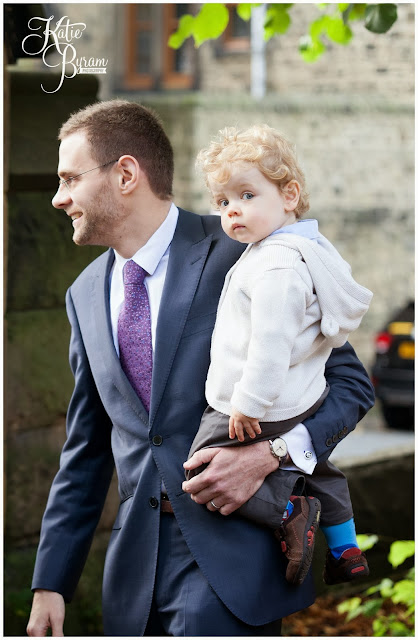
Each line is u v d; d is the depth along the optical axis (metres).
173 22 18.55
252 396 2.31
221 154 2.43
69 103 4.01
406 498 5.09
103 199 2.63
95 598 4.13
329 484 2.62
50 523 2.85
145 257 2.65
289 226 2.46
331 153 13.48
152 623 2.57
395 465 5.06
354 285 2.44
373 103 13.71
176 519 2.51
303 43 4.52
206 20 4.24
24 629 3.84
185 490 2.44
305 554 2.40
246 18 4.37
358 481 4.91
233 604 2.41
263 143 2.43
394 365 9.79
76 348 2.81
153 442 2.54
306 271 2.38
